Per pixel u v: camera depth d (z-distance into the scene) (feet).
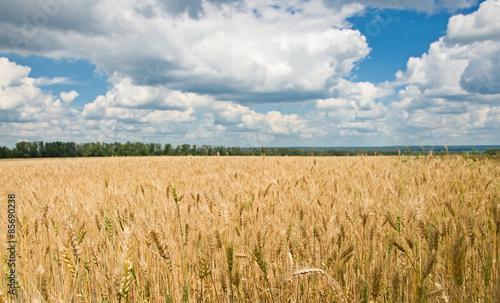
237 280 7.74
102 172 46.70
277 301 8.89
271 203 15.85
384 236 11.75
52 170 56.54
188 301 8.84
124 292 6.89
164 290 9.93
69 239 8.89
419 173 21.80
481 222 11.59
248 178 25.14
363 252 10.73
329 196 16.81
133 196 15.97
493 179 19.13
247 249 10.07
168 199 17.62
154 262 10.90
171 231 12.62
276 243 10.19
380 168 31.19
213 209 12.98
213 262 9.45
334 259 8.98
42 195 20.67
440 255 9.78
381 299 9.06
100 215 11.62
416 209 9.39
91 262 10.62
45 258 11.69
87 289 10.64
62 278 10.05
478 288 9.12
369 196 16.30
